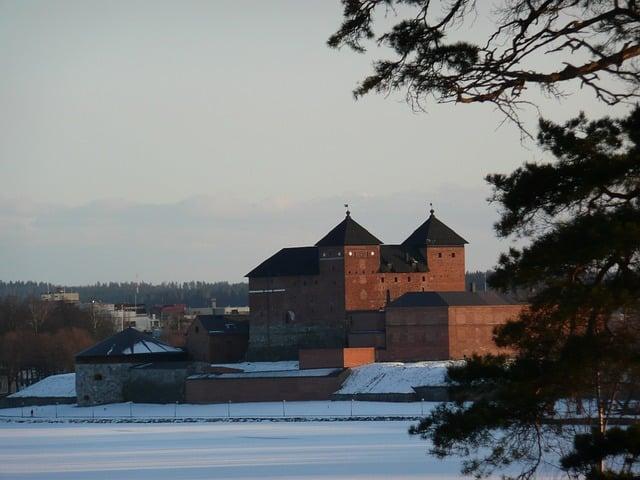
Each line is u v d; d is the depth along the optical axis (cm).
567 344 10988
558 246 10662
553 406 11331
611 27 10581
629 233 10225
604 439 10750
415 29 10644
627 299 10500
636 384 11288
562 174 10888
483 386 11681
